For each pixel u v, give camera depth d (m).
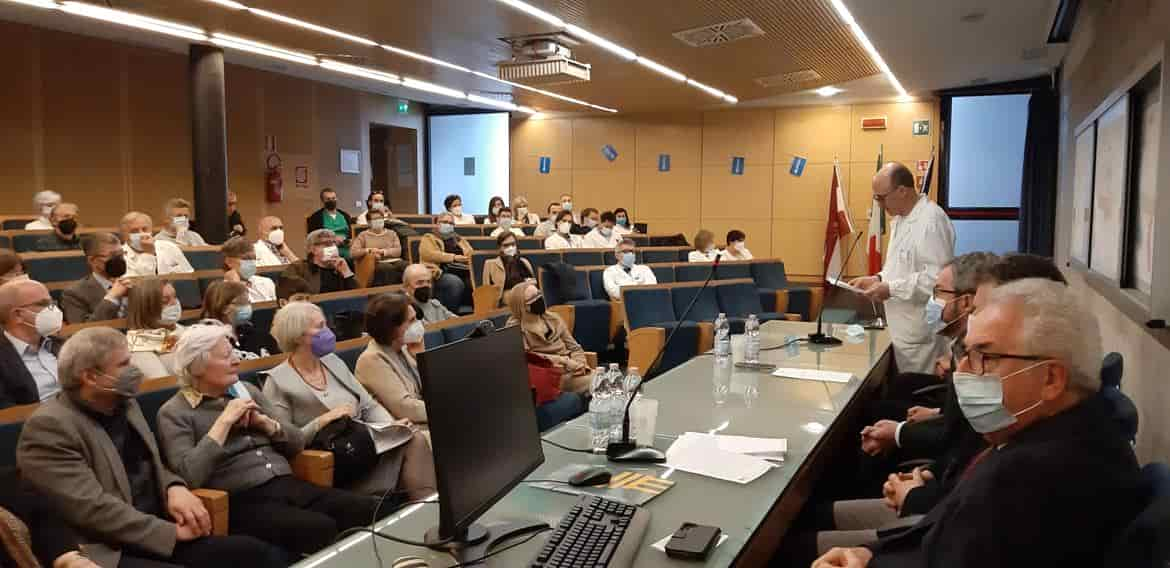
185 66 10.09
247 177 10.69
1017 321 1.45
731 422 2.63
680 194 13.38
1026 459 1.39
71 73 8.84
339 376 3.10
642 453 2.21
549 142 14.09
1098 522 1.33
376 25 7.11
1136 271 3.86
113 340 2.20
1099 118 4.94
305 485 2.67
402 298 3.28
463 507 1.54
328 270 5.80
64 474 2.09
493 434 1.70
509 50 8.16
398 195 14.20
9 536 1.89
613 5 6.32
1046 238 9.83
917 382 3.72
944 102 11.37
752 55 8.39
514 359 1.87
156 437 2.49
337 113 12.05
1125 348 4.12
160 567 2.10
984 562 1.37
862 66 9.21
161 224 9.86
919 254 3.81
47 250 6.10
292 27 7.25
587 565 1.50
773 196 12.80
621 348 6.61
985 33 7.52
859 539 2.20
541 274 6.98
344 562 1.58
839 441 2.79
